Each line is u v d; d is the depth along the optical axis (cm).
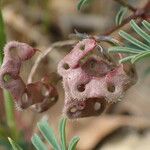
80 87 10
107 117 21
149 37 10
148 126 20
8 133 13
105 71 10
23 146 14
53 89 11
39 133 16
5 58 10
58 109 20
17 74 10
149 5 12
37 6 24
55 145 11
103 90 10
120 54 10
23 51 10
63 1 25
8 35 23
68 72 10
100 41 11
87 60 10
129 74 10
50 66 20
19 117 17
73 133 21
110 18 23
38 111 11
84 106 10
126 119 21
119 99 10
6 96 13
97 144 20
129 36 10
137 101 21
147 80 21
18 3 24
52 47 12
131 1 16
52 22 24
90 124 21
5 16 23
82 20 24
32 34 23
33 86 11
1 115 15
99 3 23
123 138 20
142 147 20
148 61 20
